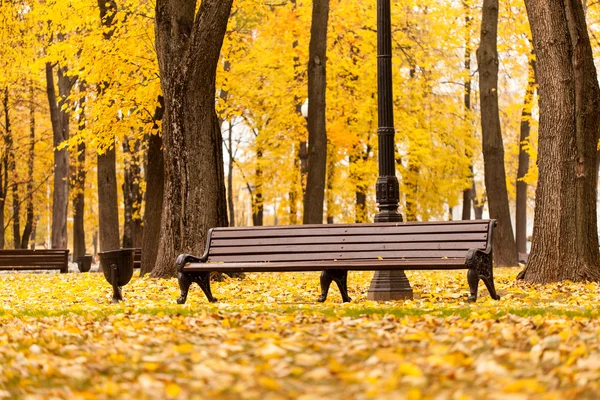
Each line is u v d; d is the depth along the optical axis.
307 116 24.70
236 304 11.91
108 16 22.55
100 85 23.09
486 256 11.24
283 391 5.12
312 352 6.55
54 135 34.94
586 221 14.52
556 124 14.50
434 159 33.25
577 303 11.03
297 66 30.80
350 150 32.62
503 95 37.50
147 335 7.73
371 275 20.73
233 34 23.48
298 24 29.59
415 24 31.83
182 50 17.12
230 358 6.36
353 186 32.88
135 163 33.53
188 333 7.86
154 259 21.20
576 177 14.45
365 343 6.83
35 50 29.39
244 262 12.10
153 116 22.16
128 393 5.16
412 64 31.91
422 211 34.66
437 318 8.59
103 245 26.86
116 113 22.36
